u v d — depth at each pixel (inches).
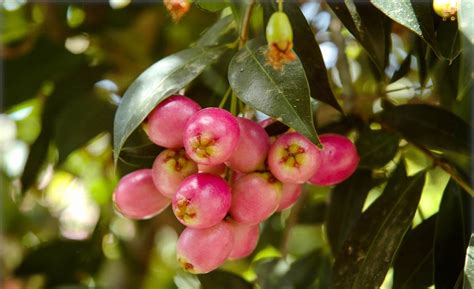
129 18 22.2
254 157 13.9
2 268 25.2
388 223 15.5
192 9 21.5
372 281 15.0
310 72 15.3
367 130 16.8
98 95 21.5
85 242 22.7
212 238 13.8
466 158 16.5
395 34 18.6
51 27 22.0
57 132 20.7
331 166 14.8
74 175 25.7
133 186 14.7
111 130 20.8
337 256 15.5
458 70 16.2
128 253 23.8
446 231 15.7
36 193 24.8
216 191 13.6
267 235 21.8
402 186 16.0
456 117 16.4
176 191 13.7
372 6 15.2
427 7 13.8
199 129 13.3
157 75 14.4
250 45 14.2
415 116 16.6
